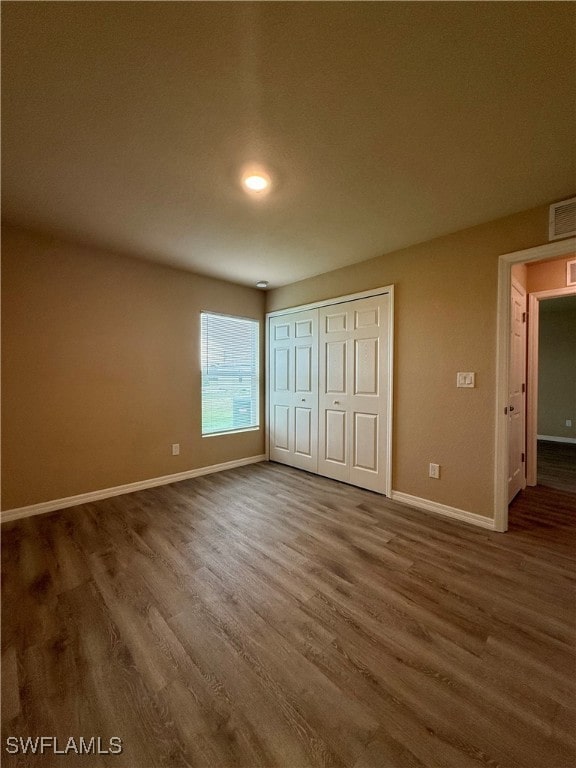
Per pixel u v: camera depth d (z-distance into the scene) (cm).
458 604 162
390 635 143
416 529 240
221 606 160
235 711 111
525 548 214
